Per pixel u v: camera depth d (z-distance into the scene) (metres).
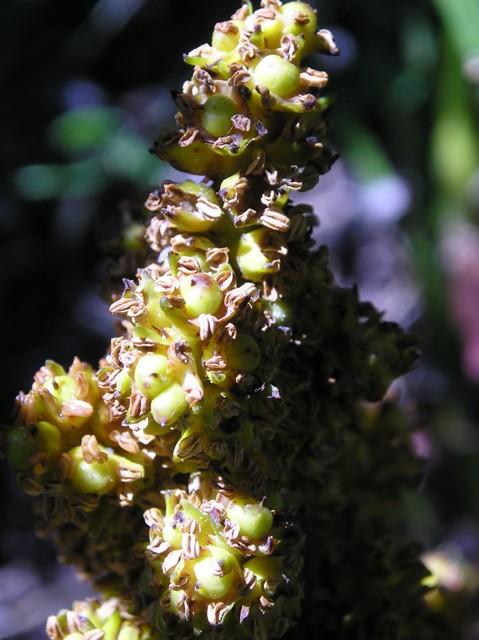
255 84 0.07
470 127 0.22
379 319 0.09
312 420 0.08
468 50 0.19
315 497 0.09
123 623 0.08
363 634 0.09
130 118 0.25
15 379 0.26
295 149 0.07
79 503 0.07
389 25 0.25
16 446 0.07
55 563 0.23
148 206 0.08
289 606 0.08
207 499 0.07
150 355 0.07
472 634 0.13
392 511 0.11
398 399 0.11
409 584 0.10
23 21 0.28
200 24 0.26
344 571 0.09
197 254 0.07
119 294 0.09
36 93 0.27
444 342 0.23
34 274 0.27
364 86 0.24
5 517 0.24
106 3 0.26
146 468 0.08
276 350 0.07
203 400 0.07
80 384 0.08
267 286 0.07
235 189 0.07
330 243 0.26
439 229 0.22
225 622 0.07
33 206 0.27
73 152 0.26
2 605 0.22
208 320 0.07
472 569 0.14
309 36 0.08
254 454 0.08
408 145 0.25
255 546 0.07
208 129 0.07
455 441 0.23
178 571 0.07
